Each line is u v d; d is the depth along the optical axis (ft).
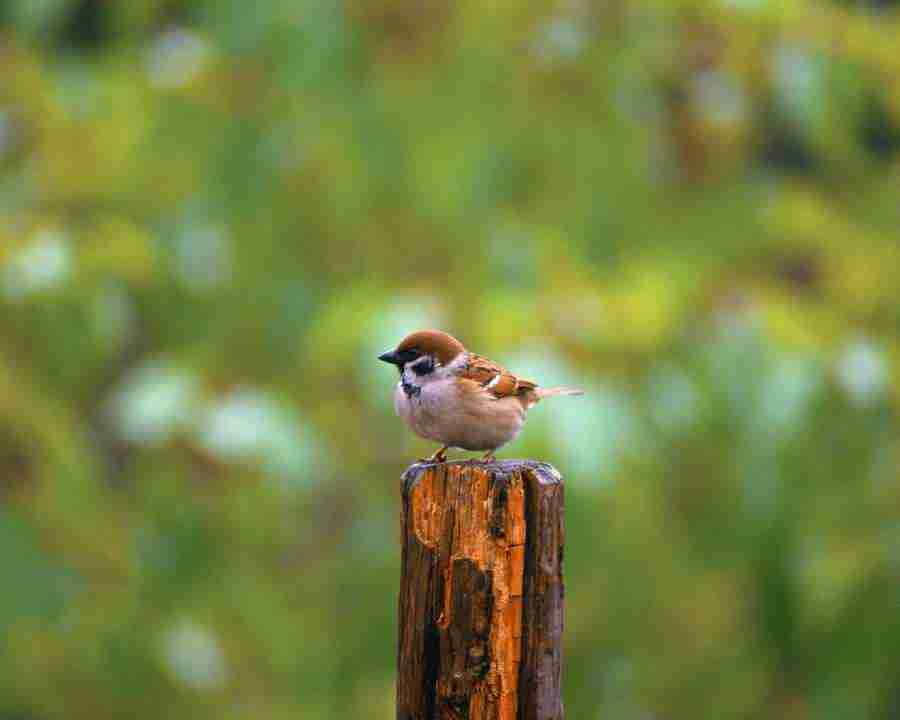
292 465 34.50
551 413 31.81
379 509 40.16
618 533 37.11
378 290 36.01
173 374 36.06
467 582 19.26
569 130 38.55
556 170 38.63
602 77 38.27
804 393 33.09
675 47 38.01
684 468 36.55
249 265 38.88
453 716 19.30
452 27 38.17
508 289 36.88
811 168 44.32
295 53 38.29
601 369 33.81
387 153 38.58
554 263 36.63
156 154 39.09
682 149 38.52
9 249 36.83
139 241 37.58
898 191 40.16
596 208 38.45
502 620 19.20
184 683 39.65
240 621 40.93
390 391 32.71
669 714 40.22
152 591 40.09
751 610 39.88
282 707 40.78
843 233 38.68
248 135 38.93
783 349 33.53
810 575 37.22
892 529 37.47
